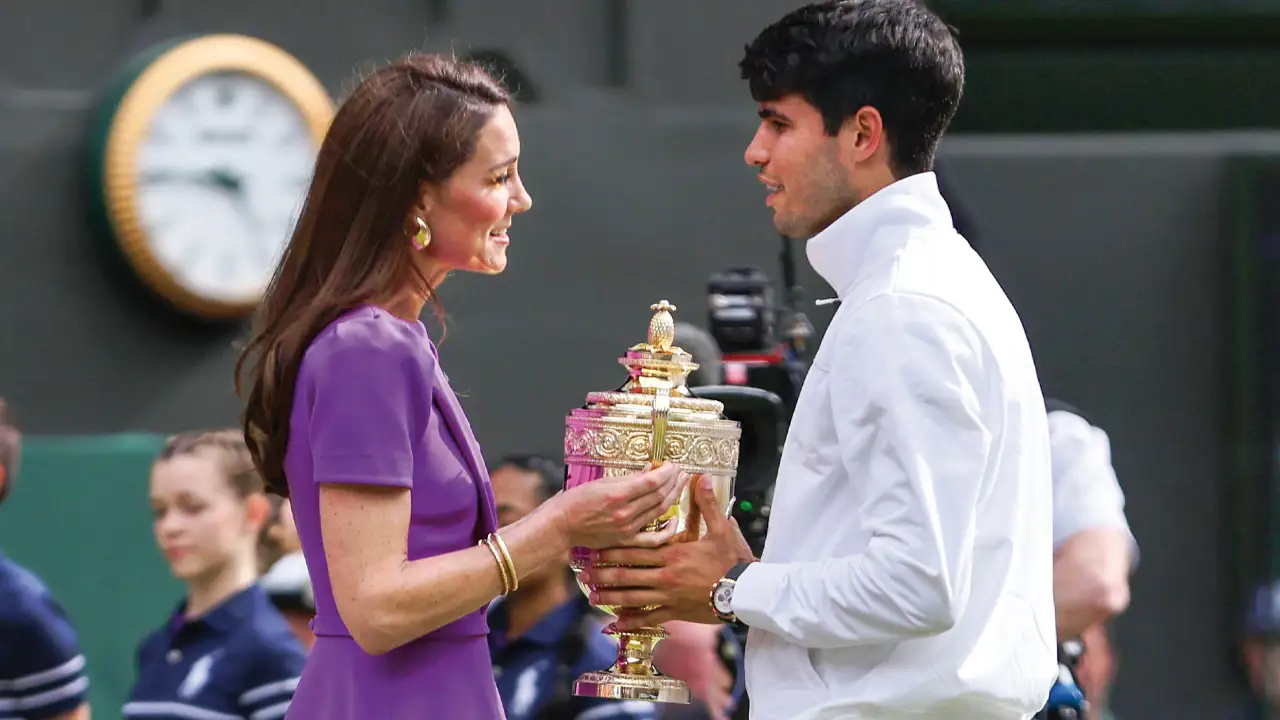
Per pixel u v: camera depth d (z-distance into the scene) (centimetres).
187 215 2167
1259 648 2344
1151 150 2364
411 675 807
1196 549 2361
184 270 2164
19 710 1384
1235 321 2366
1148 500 2361
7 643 1373
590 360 2297
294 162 2192
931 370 748
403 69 816
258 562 1455
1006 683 779
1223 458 2370
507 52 2322
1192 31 2436
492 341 2272
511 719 1249
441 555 787
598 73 2339
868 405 754
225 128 2170
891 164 823
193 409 2236
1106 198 2361
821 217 836
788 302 1336
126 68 2167
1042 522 809
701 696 1236
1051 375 2361
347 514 768
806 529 791
